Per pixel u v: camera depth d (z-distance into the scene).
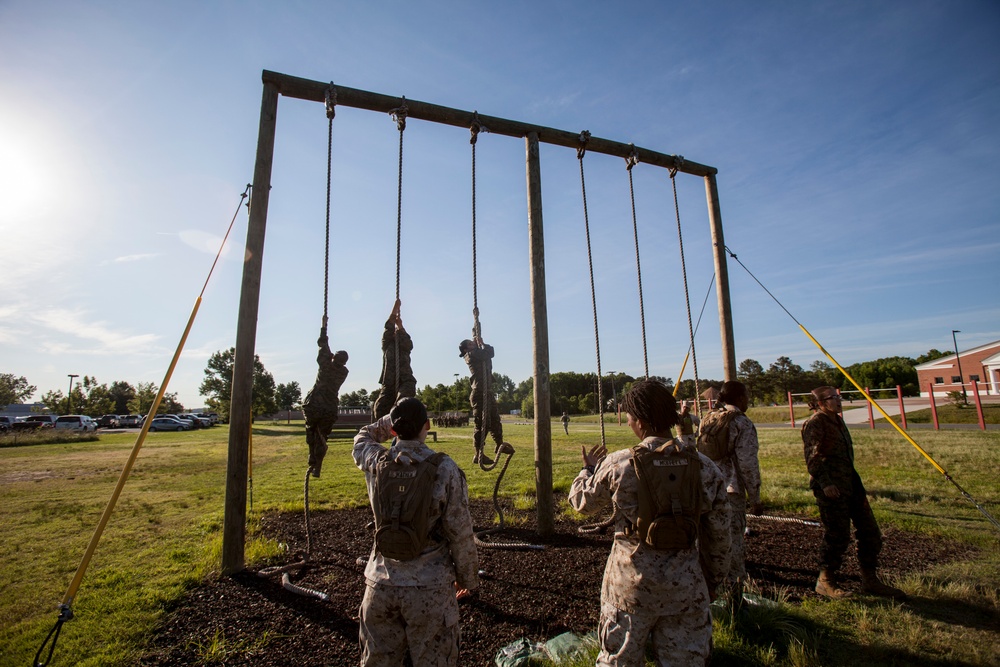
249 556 5.70
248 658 3.58
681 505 2.24
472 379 5.88
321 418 5.28
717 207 7.93
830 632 3.77
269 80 5.67
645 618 2.27
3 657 3.67
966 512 7.11
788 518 7.08
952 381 49.41
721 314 7.71
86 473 15.23
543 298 6.59
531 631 3.84
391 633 2.44
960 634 3.70
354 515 8.16
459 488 2.54
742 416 4.16
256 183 5.57
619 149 7.20
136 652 3.71
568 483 10.64
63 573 5.62
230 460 5.35
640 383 2.56
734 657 3.43
